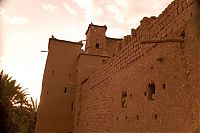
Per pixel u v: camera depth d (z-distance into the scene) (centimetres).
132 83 1612
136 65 1588
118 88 1866
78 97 3108
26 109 2811
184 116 996
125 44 1847
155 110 1256
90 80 2731
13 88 2414
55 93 3225
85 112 2736
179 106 1042
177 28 1138
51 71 3328
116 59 1998
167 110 1139
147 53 1445
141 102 1437
